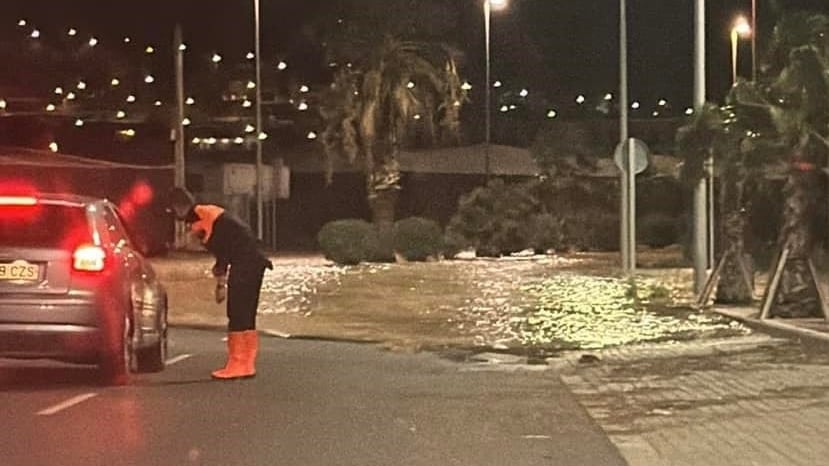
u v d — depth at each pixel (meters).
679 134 22.42
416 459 10.80
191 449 11.12
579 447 11.38
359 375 16.48
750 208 26.05
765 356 18.08
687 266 40.94
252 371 16.03
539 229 50.19
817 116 20.25
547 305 27.12
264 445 11.35
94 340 14.54
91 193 43.41
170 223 45.81
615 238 52.41
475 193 49.47
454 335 21.72
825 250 25.64
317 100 52.44
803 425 12.40
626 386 15.38
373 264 42.97
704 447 11.34
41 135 53.91
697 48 26.25
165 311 17.38
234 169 46.84
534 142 56.84
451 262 44.56
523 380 16.08
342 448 11.25
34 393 14.46
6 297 14.30
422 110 48.28
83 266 14.53
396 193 48.47
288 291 31.33
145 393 14.54
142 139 57.69
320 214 56.88
